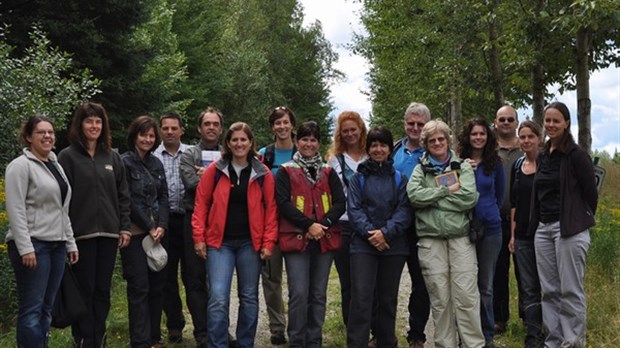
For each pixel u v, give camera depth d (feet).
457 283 16.83
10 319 19.93
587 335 18.51
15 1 44.83
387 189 17.25
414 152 19.06
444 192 16.76
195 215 17.11
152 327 18.13
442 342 16.92
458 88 43.11
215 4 108.88
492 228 17.63
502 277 19.99
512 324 20.27
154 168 18.17
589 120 25.75
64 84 32.81
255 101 107.14
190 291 18.17
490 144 17.93
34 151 15.76
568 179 16.40
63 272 16.10
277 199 17.17
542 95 32.12
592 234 24.94
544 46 29.25
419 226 17.29
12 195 15.23
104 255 16.63
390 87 64.13
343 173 18.67
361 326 16.96
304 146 17.53
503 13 30.12
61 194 15.87
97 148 16.94
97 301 16.80
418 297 18.57
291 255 17.16
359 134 18.90
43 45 33.63
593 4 21.76
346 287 18.69
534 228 17.43
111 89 49.96
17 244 15.11
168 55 74.02
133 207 17.44
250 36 124.77
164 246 18.22
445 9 44.27
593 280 22.70
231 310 24.03
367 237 16.83
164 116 19.22
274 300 19.88
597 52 30.73
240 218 17.10
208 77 96.37
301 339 16.99
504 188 18.26
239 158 17.12
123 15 49.57
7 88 28.68
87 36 46.88
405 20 51.55
